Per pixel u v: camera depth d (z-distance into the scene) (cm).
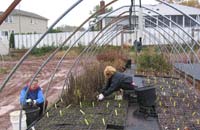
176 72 1077
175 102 601
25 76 1581
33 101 559
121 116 500
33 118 510
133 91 592
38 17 5109
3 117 765
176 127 442
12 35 3081
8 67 1986
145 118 489
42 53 2869
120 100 609
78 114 520
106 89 607
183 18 2739
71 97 585
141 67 1067
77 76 673
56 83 1291
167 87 773
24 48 3025
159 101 610
